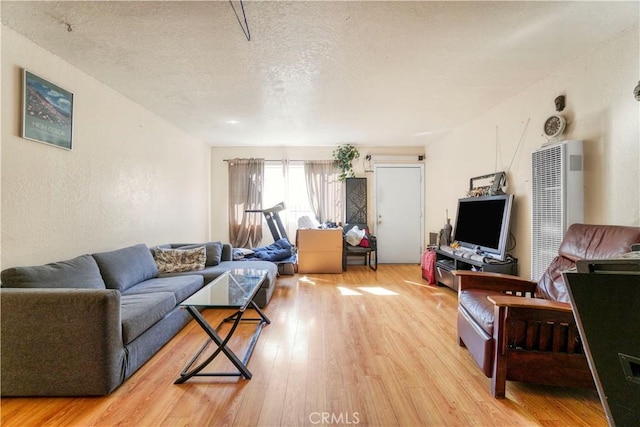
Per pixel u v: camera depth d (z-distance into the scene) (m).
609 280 0.67
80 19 1.77
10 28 1.86
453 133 4.50
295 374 1.85
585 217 2.22
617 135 2.00
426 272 4.29
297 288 3.89
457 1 1.63
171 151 4.05
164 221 3.85
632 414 0.64
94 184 2.61
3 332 1.59
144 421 1.44
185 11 1.70
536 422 1.43
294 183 5.64
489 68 2.45
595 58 2.15
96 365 1.61
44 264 2.11
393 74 2.55
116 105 2.90
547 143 2.55
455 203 4.44
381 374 1.85
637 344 0.64
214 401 1.59
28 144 2.00
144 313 1.96
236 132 4.54
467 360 2.02
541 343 1.62
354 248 4.96
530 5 1.67
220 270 3.31
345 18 1.77
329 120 3.92
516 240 3.07
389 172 5.67
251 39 2.00
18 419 1.45
